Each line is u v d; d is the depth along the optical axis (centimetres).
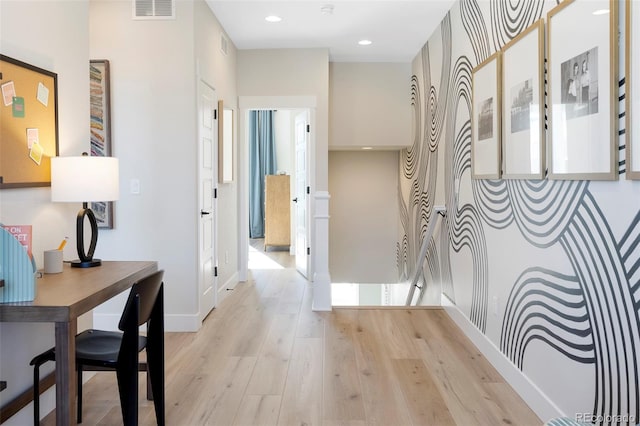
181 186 379
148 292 208
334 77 622
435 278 484
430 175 510
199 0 389
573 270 212
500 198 300
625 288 176
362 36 511
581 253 205
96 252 383
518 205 272
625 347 176
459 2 397
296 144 661
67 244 268
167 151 379
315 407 251
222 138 464
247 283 557
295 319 409
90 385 280
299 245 631
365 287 796
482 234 334
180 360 315
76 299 182
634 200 170
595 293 195
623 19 175
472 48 362
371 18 454
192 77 375
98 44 376
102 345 221
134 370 198
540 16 245
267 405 253
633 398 171
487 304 323
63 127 262
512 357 279
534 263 251
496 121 301
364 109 625
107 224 379
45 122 241
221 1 407
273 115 963
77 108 276
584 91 199
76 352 209
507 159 285
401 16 447
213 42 439
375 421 236
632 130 168
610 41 180
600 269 191
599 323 193
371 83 623
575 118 207
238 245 566
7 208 215
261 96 557
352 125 625
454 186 411
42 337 242
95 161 240
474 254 352
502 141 293
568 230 216
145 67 376
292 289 525
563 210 221
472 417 241
